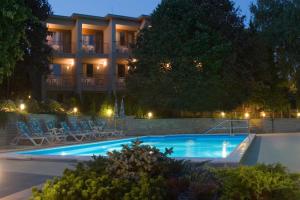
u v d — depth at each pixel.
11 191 7.98
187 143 23.03
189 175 5.25
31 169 10.88
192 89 27.62
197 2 30.81
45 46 26.91
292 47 33.19
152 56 28.52
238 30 30.47
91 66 37.22
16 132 18.94
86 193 4.72
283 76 33.41
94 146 20.03
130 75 29.84
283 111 34.34
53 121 21.88
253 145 18.39
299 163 12.25
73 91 35.50
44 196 4.84
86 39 37.53
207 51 28.28
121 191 4.86
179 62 28.02
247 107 32.47
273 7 34.97
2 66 4.86
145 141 24.23
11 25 4.74
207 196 4.85
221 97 28.69
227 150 19.31
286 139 21.83
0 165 11.70
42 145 18.39
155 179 4.97
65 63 36.03
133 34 39.22
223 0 31.19
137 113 29.28
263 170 5.53
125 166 5.25
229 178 5.18
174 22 29.55
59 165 11.65
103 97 31.80
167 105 27.73
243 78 29.61
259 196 5.05
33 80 28.23
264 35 33.41
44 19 26.41
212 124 29.02
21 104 21.73
